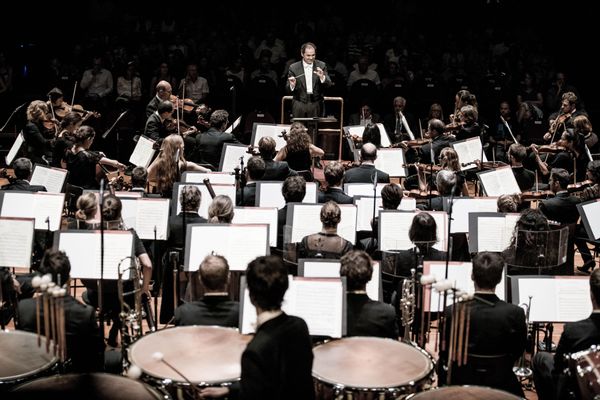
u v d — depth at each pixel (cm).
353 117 1605
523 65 1822
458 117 1377
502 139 1521
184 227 764
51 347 570
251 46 1889
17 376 523
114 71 1736
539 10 2025
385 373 534
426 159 1206
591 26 1967
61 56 1908
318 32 1947
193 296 727
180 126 1312
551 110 1727
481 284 598
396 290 746
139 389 508
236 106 1700
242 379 443
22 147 1182
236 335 582
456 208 886
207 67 1752
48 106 1327
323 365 544
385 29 2025
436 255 749
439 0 2050
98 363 606
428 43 1948
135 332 650
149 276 744
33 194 857
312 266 668
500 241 823
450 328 579
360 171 1020
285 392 448
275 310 462
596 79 1947
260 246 727
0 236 738
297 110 1412
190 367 531
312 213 823
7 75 1695
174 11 1984
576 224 1008
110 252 709
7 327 805
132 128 1588
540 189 1178
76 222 808
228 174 965
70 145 1113
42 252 877
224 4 1995
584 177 1220
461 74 1767
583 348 577
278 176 998
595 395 518
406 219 814
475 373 589
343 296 589
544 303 664
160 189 986
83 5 1936
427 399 513
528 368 728
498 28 2020
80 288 951
